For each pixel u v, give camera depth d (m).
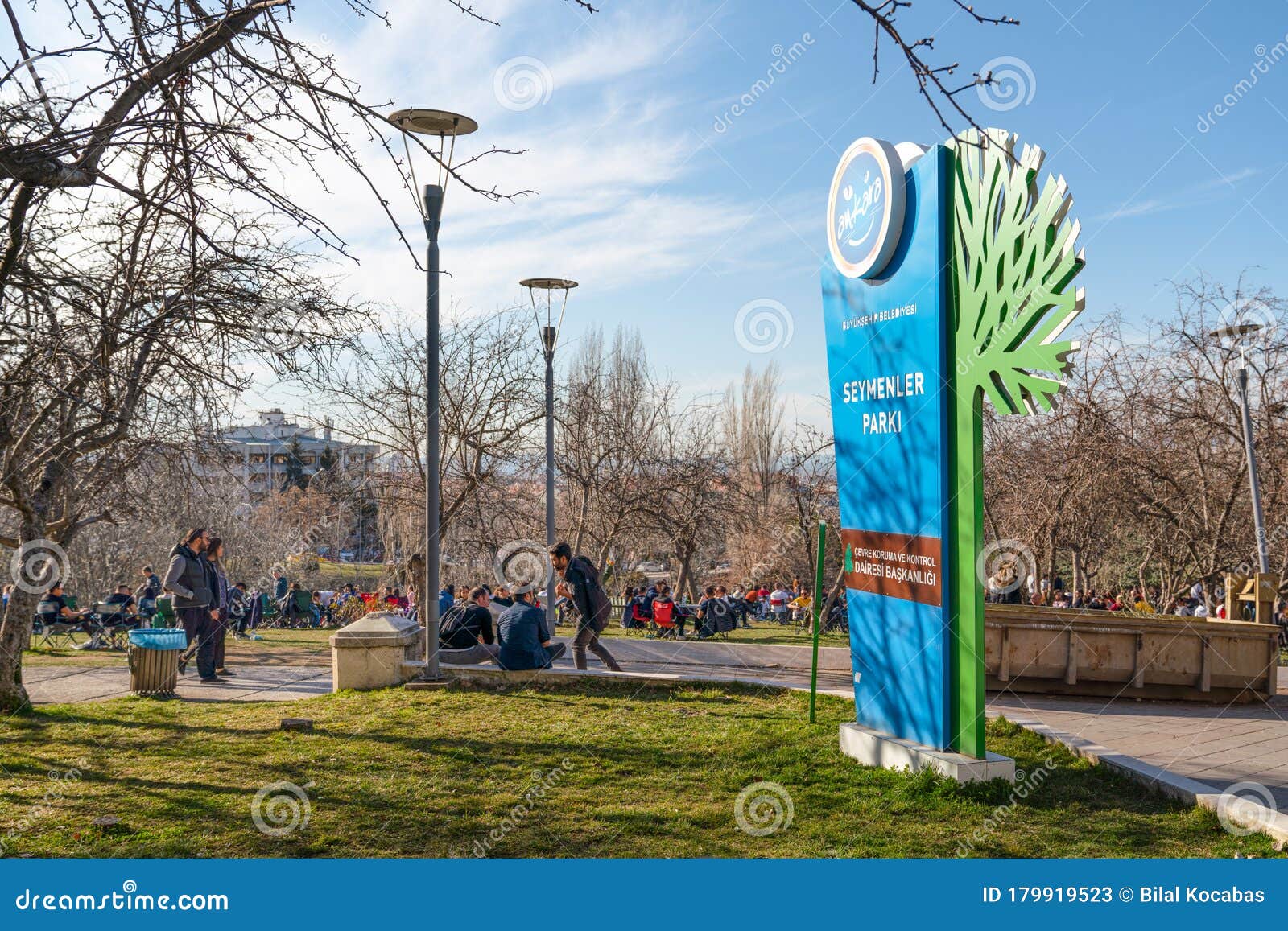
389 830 6.12
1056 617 11.76
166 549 27.06
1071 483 22.62
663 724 9.01
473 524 20.25
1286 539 23.53
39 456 8.93
